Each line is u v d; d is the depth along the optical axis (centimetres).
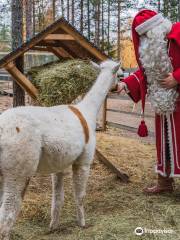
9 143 324
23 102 630
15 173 330
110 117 1156
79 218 419
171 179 535
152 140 862
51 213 416
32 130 332
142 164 669
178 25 491
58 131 356
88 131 393
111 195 526
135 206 484
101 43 2534
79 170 405
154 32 480
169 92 494
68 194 517
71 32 495
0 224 328
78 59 526
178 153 507
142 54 492
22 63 523
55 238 391
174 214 453
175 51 486
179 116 505
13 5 639
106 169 623
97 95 425
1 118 336
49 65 523
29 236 396
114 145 777
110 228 412
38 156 338
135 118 1140
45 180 561
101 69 439
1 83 1886
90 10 2544
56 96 471
